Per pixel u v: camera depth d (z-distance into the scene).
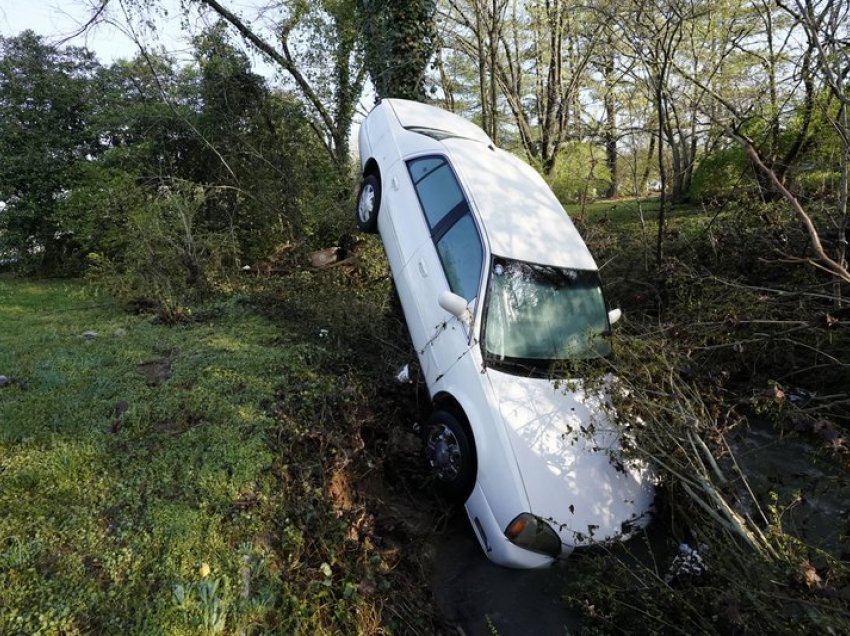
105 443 3.58
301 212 9.95
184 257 7.39
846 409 4.94
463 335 4.36
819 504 4.43
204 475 3.35
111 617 2.37
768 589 2.91
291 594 2.72
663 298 7.47
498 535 3.66
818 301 5.79
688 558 3.54
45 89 10.68
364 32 9.77
